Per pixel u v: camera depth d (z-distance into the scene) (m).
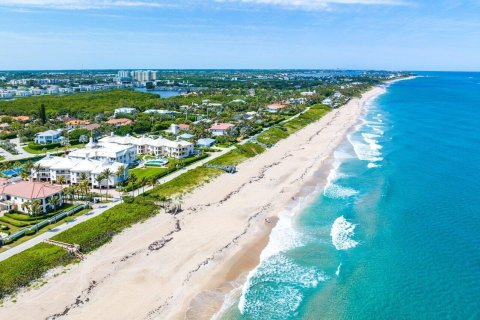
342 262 71.25
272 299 61.44
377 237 80.25
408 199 100.50
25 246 73.44
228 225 87.19
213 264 71.19
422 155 146.00
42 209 88.06
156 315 57.34
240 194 107.06
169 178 118.62
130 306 59.31
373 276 66.56
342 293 62.41
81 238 76.94
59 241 75.38
